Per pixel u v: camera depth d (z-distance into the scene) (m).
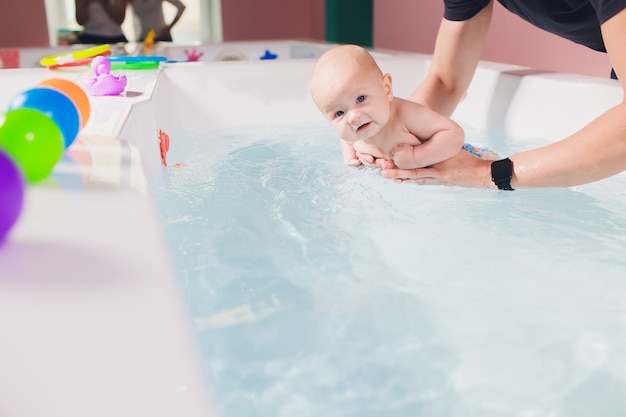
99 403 0.24
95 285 0.34
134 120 0.93
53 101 0.59
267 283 0.67
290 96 1.63
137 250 0.38
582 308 0.63
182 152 1.30
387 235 0.81
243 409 0.47
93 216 0.43
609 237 0.81
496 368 0.53
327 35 4.70
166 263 0.36
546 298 0.65
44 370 0.26
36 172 0.49
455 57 1.18
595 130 0.79
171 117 1.54
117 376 0.26
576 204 0.93
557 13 1.03
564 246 0.78
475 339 0.57
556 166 0.83
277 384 0.50
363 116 0.93
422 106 0.99
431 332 0.58
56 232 0.41
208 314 0.60
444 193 0.97
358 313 0.61
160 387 0.25
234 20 5.14
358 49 0.97
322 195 0.97
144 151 0.99
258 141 1.41
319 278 0.69
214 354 0.54
